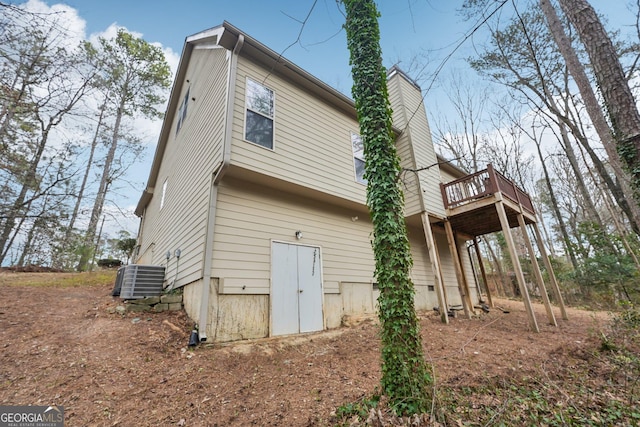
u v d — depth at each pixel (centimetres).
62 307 567
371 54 374
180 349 427
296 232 650
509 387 312
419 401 244
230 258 530
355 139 827
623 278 1086
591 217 1321
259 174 568
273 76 664
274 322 552
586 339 521
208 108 674
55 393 287
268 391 315
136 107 1591
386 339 272
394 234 300
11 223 529
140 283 630
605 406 280
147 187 1193
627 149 290
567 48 331
